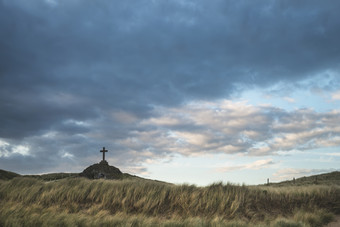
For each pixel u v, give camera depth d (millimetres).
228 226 13945
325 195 20062
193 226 13375
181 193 18672
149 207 17391
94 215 15617
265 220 16406
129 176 35656
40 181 21078
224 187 19891
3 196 18203
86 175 34188
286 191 20188
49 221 12688
